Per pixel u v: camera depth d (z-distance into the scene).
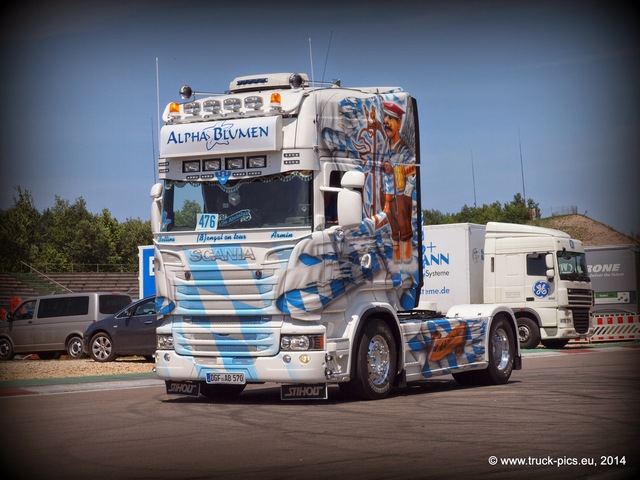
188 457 8.63
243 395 14.55
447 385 15.73
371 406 12.33
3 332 27.94
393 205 13.62
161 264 12.93
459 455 8.49
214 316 12.57
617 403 12.38
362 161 13.05
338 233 12.39
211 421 11.15
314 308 12.09
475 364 15.07
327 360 12.16
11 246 60.19
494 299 28.11
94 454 8.90
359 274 12.80
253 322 12.33
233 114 12.62
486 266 28.28
